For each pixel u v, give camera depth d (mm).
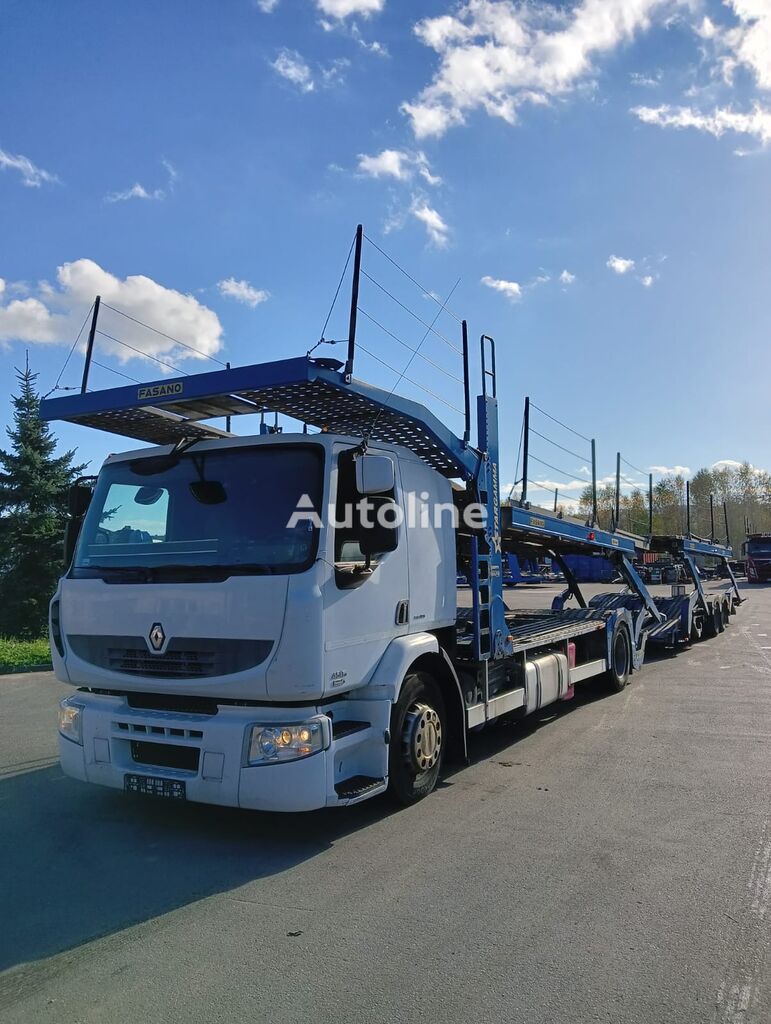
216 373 5254
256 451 5074
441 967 3342
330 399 5426
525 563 12148
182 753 4785
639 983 3197
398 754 5422
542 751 7188
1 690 11094
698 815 5328
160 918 3863
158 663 4848
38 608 18766
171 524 5148
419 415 5934
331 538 4766
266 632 4523
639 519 56938
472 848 4762
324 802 4551
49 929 3756
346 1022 2941
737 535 93250
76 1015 3018
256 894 4137
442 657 5887
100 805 5730
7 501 19016
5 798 5926
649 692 10336
